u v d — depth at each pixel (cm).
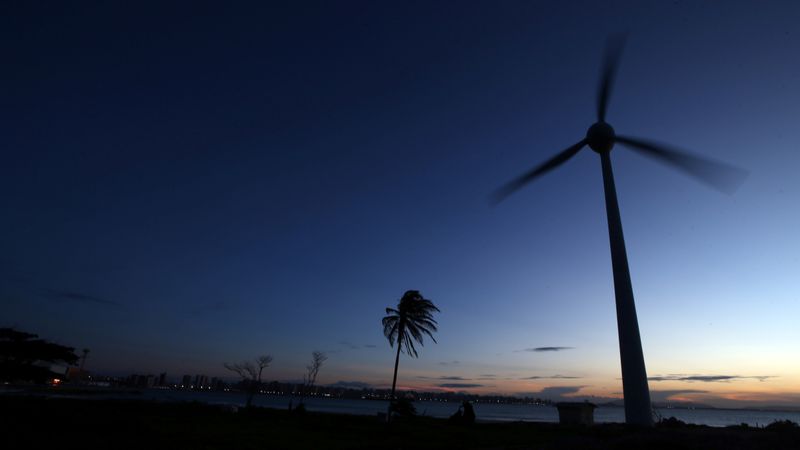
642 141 4253
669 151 4006
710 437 2555
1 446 1956
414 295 5569
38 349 9238
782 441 2398
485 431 3675
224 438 2594
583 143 4488
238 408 5722
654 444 2344
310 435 3061
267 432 3100
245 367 7369
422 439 2977
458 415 4669
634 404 3566
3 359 8969
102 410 4138
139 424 2967
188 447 2172
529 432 3619
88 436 2353
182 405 5422
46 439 2166
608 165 4362
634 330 3766
